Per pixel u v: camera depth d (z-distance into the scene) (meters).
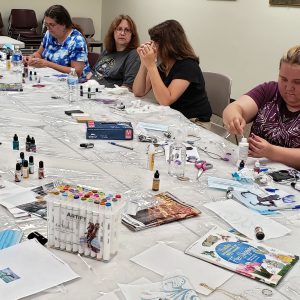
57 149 1.82
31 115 2.30
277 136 2.05
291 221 1.33
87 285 0.97
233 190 1.51
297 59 1.86
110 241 1.05
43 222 1.22
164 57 2.85
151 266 1.05
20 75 3.25
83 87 2.93
